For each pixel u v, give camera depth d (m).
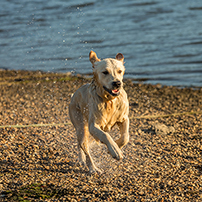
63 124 11.62
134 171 7.79
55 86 18.11
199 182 7.09
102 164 8.31
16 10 50.97
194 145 9.42
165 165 8.07
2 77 20.91
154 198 6.41
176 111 13.49
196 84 18.95
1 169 7.85
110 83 6.33
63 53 25.84
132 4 47.59
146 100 15.46
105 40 29.33
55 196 6.48
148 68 22.45
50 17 42.31
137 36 30.81
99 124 7.01
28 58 25.25
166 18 38.31
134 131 10.85
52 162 8.38
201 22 35.38
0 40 32.44
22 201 6.22
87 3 50.50
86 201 6.29
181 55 25.03
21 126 11.20
